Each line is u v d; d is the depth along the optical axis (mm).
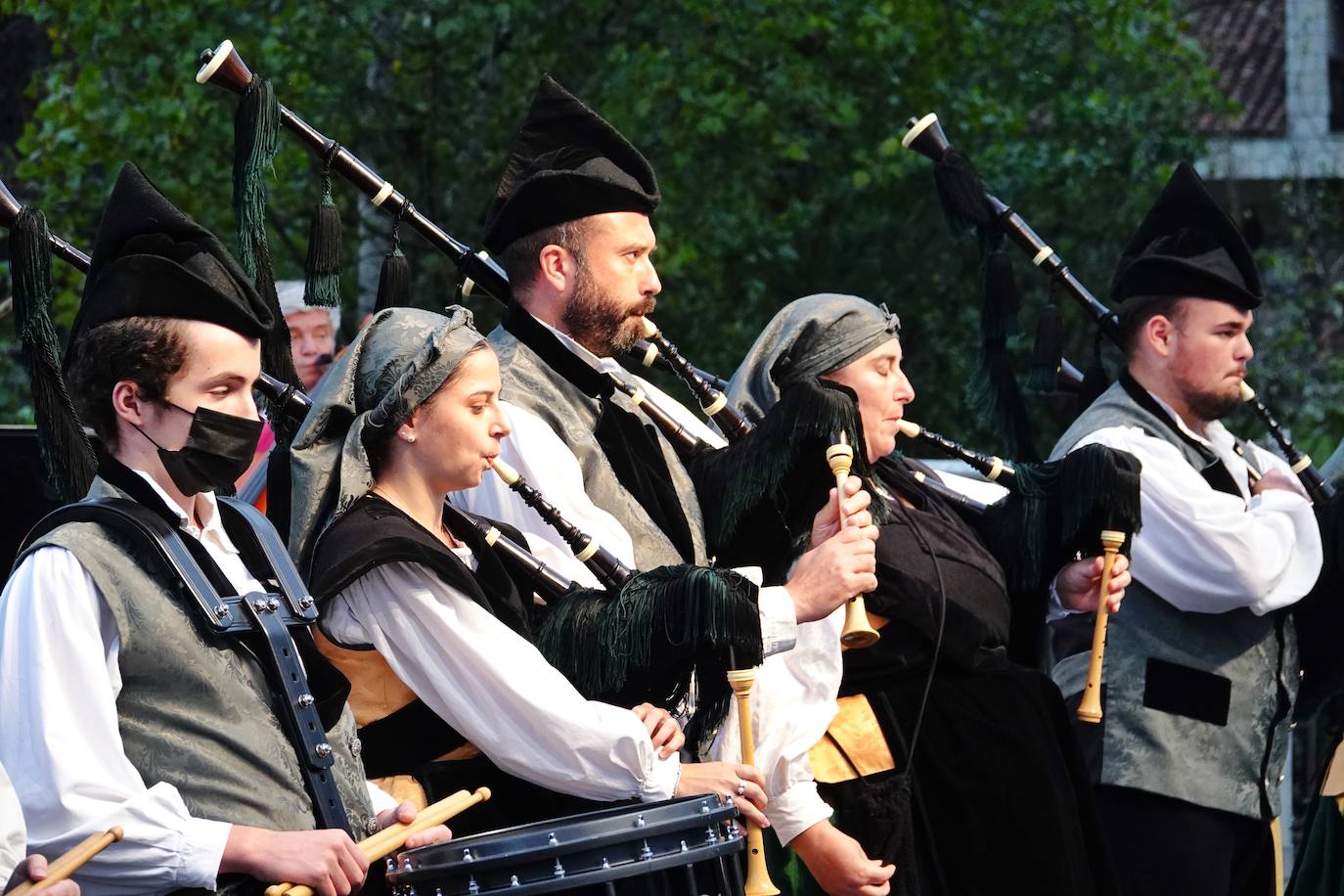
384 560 9578
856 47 32812
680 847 9133
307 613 9219
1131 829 14305
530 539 11039
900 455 13805
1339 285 38875
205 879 8352
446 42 29891
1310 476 15609
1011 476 13359
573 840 8867
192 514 9180
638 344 12531
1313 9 49344
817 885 12453
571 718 9656
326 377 10281
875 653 12422
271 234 30516
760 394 12992
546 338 11664
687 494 11688
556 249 11719
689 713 10859
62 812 8258
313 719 8977
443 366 9922
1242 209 47156
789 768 11406
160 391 8891
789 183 35156
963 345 33906
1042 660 13586
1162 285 15086
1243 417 34875
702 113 30438
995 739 12492
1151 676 14484
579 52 31172
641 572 10492
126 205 9156
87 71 28969
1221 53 51938
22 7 30594
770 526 11547
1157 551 14445
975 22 34750
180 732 8688
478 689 9688
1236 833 14719
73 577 8570
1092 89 35938
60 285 30000
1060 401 22266
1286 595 14430
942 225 34125
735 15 30922
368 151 30391
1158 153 36031
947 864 12367
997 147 33656
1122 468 13094
